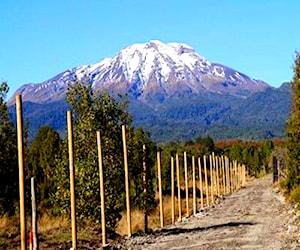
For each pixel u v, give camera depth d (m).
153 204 36.41
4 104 20.58
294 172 35.41
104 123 23.97
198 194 56.12
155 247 20.69
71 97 24.22
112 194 23.47
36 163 31.55
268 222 27.84
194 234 24.50
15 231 23.80
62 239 22.03
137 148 26.39
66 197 23.25
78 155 23.50
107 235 23.62
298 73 31.78
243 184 82.44
